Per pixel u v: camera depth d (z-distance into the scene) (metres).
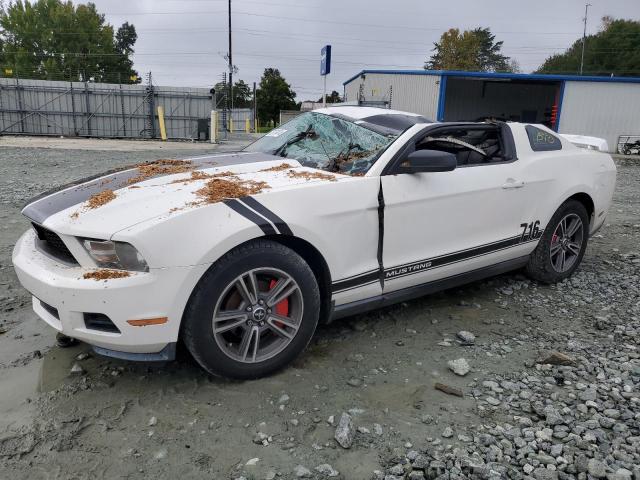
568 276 4.87
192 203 2.71
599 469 2.23
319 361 3.20
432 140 3.75
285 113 45.44
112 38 70.44
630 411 2.71
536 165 4.29
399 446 2.42
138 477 2.19
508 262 4.29
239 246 2.76
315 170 3.45
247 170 3.43
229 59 46.00
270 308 2.91
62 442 2.39
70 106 27.50
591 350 3.44
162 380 2.93
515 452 2.38
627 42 74.56
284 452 2.37
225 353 2.79
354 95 34.47
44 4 65.75
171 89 27.78
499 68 92.75
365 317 3.88
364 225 3.22
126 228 2.54
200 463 2.28
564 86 26.97
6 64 64.50
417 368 3.15
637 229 7.27
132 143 24.20
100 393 2.79
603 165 4.95
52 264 2.77
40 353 3.21
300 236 2.92
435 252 3.66
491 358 3.31
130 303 2.51
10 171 11.59
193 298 2.65
